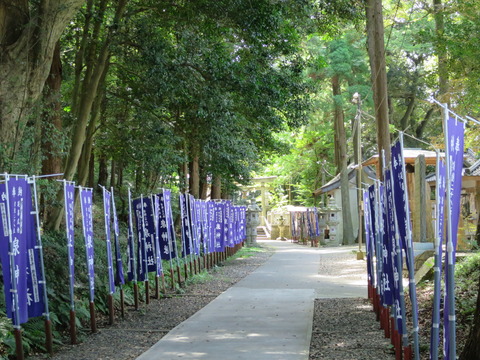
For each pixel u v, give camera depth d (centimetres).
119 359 774
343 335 902
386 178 734
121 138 1820
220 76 1428
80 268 1216
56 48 1343
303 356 761
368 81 3494
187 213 1703
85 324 1035
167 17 1470
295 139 4475
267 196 5506
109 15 1688
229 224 2378
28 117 1124
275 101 1527
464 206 2073
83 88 1484
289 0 1396
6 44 1073
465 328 800
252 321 1023
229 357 763
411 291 596
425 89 3475
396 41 3164
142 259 1282
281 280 1658
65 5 1117
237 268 2062
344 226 3603
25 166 1084
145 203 1295
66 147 1369
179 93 1465
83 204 962
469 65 1513
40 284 798
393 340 791
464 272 1084
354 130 3212
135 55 1481
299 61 1628
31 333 862
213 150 1777
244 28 1371
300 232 4072
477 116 1889
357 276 1720
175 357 769
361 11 1645
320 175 4741
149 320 1080
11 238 729
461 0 1442
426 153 2116
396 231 660
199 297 1361
